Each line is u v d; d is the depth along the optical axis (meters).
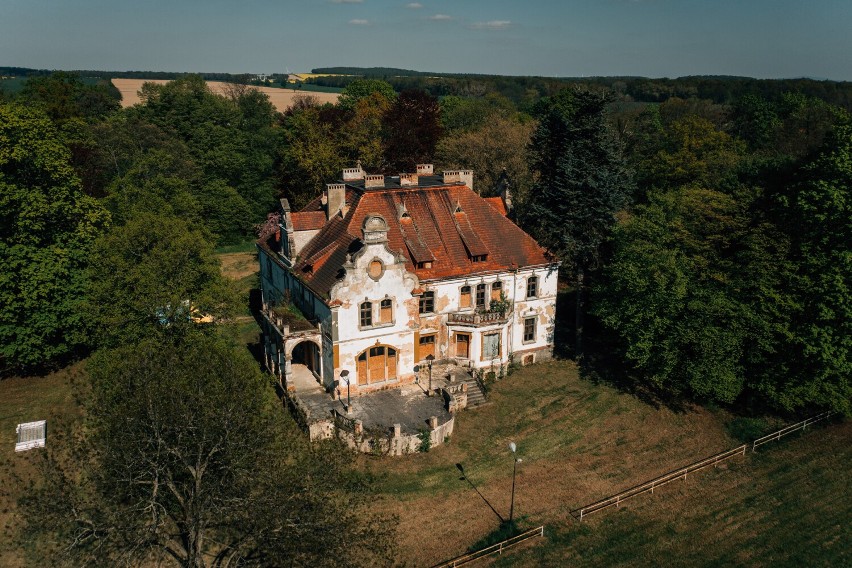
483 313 49.97
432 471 39.53
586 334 62.25
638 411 47.72
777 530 35.25
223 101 104.56
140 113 99.00
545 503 37.19
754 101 111.81
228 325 50.25
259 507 25.73
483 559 32.50
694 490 38.78
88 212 53.06
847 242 41.94
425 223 50.78
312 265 47.81
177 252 43.31
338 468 28.77
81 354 54.91
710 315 44.66
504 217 53.97
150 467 26.53
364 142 86.31
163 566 30.20
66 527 27.03
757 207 47.75
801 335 42.69
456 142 81.00
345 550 26.28
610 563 32.59
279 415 31.56
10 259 45.97
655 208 50.09
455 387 46.62
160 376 28.64
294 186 89.94
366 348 45.41
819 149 45.72
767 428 45.84
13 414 45.16
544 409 47.62
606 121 54.56
